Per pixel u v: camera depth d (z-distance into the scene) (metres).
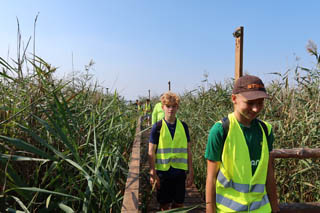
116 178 2.59
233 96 1.31
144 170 3.38
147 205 2.80
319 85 3.36
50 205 1.71
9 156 1.52
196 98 6.07
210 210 1.27
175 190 2.35
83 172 1.67
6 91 2.25
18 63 2.14
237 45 4.14
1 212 1.68
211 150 1.27
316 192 2.81
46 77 2.49
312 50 3.03
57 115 1.88
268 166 1.36
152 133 2.35
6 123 1.93
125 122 3.70
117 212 1.84
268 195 1.41
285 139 3.03
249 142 1.26
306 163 2.62
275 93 3.73
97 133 2.66
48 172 1.76
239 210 1.20
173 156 2.30
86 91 3.26
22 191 1.56
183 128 2.42
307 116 3.08
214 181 1.28
